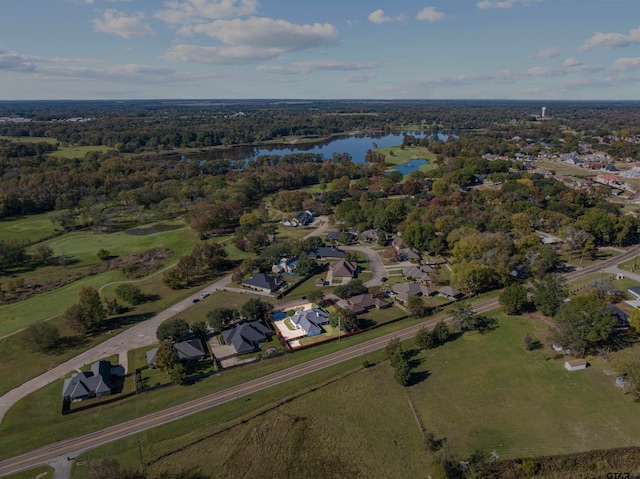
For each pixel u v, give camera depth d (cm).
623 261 15288
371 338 10988
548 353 9906
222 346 10750
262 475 7019
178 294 13888
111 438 7794
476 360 9862
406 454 7312
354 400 8656
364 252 17500
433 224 18600
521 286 11688
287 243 16962
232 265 16325
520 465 6906
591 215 17525
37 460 7331
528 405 8344
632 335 10394
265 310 12031
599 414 7988
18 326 11875
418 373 9512
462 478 6750
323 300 13088
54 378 9625
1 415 8475
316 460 7269
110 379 9375
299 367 9806
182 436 7806
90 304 11469
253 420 8162
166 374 9625
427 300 13000
